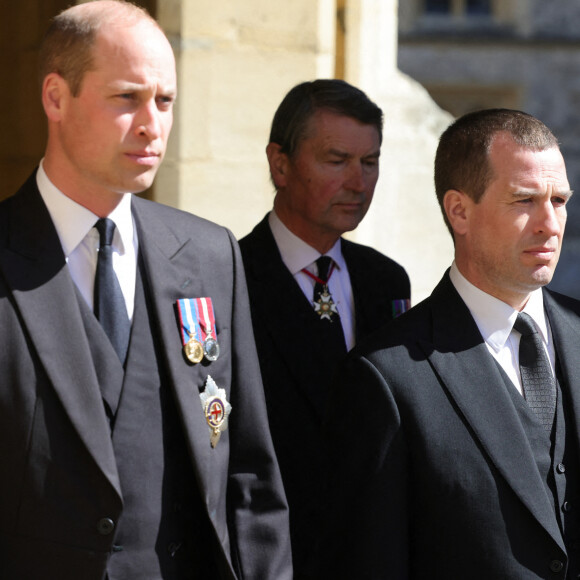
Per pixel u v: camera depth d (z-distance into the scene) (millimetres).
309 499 9961
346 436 8172
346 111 10430
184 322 7820
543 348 8445
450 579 7852
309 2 14133
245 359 8164
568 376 8352
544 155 8117
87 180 7520
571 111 59656
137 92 7297
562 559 7848
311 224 10586
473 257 8375
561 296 8945
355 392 8188
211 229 8398
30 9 13531
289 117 10586
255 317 10367
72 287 7492
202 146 13805
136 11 7508
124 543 7348
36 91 13617
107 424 7320
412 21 59125
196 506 7777
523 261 8117
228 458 8031
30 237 7555
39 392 7215
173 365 7676
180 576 7641
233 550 7918
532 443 8094
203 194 13859
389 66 18062
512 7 59375
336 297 10766
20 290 7363
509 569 7781
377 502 7922
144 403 7520
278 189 10852
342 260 11000
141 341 7637
